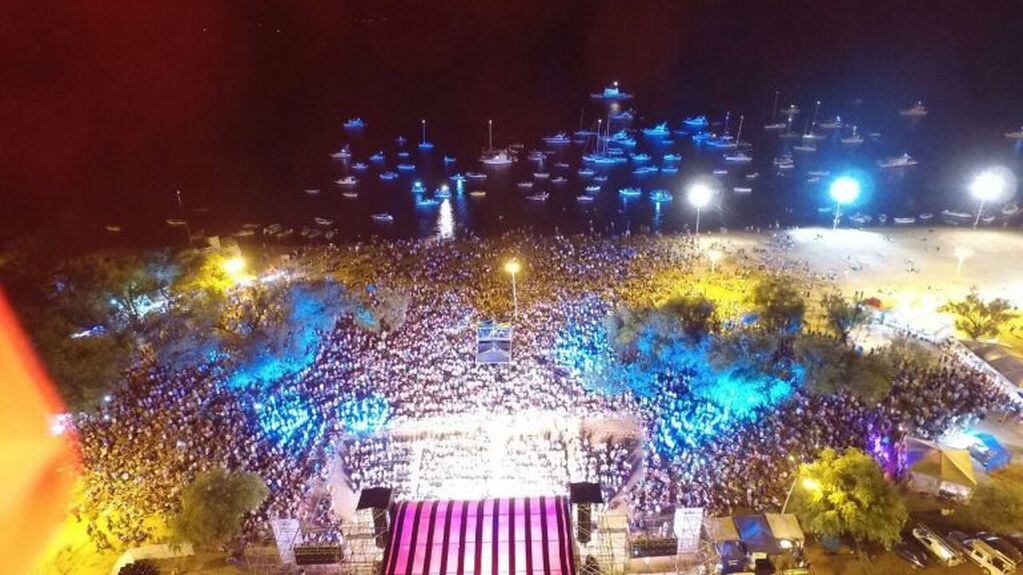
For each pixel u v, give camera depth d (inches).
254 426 1815.9
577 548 1263.5
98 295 2180.1
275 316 2182.6
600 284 2694.4
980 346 2031.3
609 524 1336.1
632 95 7480.3
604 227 3587.6
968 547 1379.2
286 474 1638.8
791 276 2760.8
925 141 5172.2
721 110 6624.0
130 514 1549.0
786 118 6136.8
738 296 2559.1
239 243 3513.8
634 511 1483.8
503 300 2551.7
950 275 2751.0
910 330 2256.4
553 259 3024.1
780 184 4284.0
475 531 1216.8
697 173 4566.9
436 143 5679.1
